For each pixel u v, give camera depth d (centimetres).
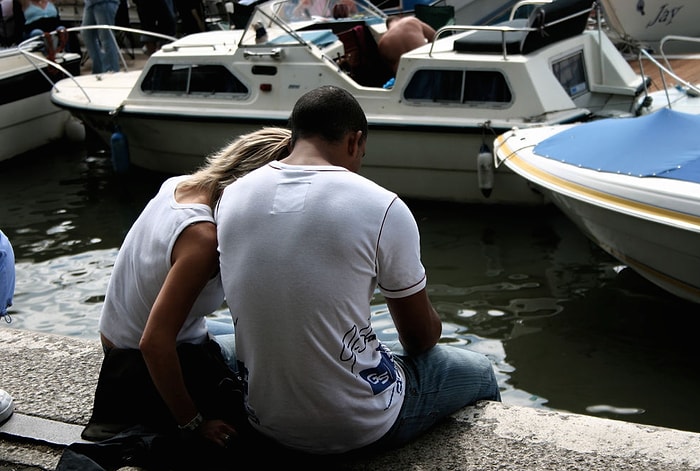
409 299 232
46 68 1101
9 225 838
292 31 812
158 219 239
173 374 231
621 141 576
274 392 230
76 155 1096
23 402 292
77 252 764
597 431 260
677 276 546
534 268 670
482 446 254
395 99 780
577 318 584
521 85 731
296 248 219
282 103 825
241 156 248
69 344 333
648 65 991
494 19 1186
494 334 571
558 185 586
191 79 869
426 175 800
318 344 221
